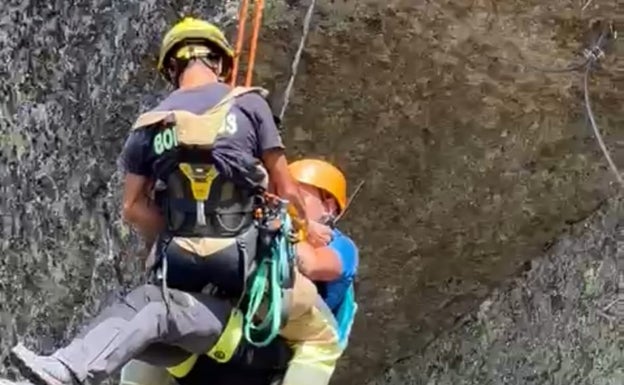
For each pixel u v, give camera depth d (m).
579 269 5.91
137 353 3.39
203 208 3.42
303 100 5.08
